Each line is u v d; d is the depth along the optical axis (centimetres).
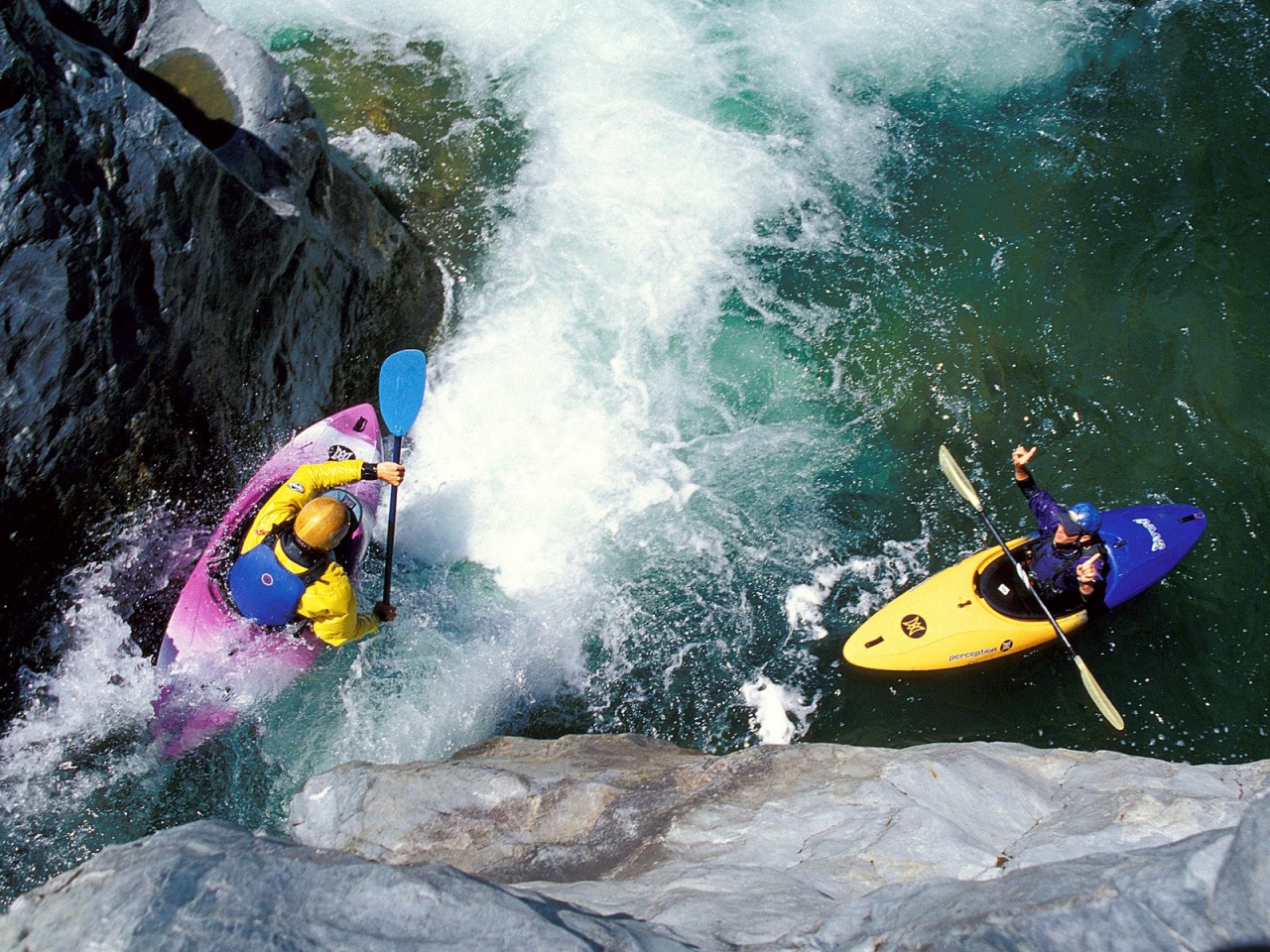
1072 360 714
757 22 1002
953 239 804
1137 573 589
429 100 925
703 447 702
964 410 700
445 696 576
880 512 657
